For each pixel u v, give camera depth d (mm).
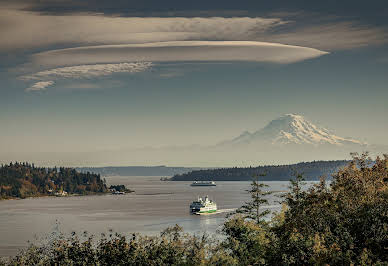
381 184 61312
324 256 48656
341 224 55000
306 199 62969
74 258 71250
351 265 46438
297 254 53469
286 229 59188
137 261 67625
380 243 50719
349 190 60594
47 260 72500
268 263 56969
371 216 53594
